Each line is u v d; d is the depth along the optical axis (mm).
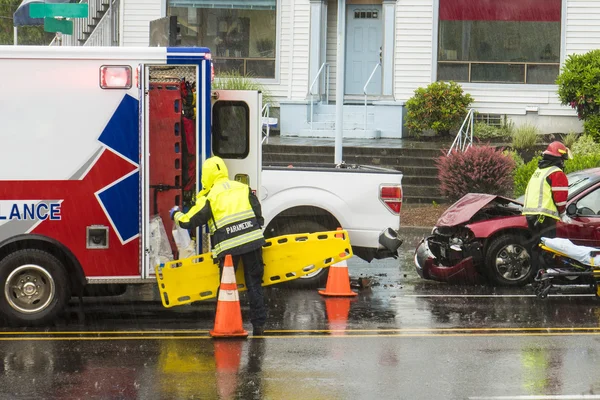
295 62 35031
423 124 32938
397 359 11367
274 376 10516
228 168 14727
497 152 26141
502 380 10422
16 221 13078
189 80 13984
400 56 34500
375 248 16562
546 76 34188
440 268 16859
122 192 13258
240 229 12609
